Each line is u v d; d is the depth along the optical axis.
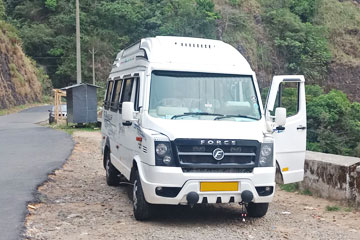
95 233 5.68
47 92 66.94
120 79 8.45
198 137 5.78
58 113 28.36
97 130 23.92
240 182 5.81
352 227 6.29
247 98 6.74
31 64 65.75
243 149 5.93
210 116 6.43
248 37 75.56
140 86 6.66
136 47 7.70
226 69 6.83
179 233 5.72
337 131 34.75
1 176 9.28
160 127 5.97
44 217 6.45
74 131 22.94
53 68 74.94
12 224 5.80
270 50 76.38
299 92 7.76
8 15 80.12
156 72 6.59
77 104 24.55
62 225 6.04
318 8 87.38
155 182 5.72
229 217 6.72
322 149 32.94
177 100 6.48
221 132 5.93
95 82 71.19
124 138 7.42
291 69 75.62
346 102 35.84
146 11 74.44
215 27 73.00
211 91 6.64
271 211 7.25
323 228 6.21
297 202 8.04
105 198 7.91
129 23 75.38
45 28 75.81
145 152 5.97
